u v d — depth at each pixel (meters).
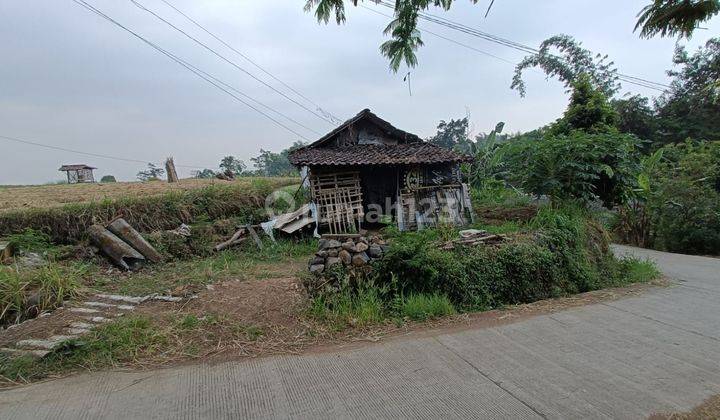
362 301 4.33
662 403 2.53
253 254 7.72
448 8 2.00
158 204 8.59
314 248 8.22
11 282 4.30
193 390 2.77
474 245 5.41
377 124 11.61
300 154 9.98
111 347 3.39
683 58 17.89
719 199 9.97
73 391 2.77
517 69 21.28
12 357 3.20
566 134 8.53
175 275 6.04
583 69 19.48
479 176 13.54
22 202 8.62
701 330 3.89
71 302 4.44
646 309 4.60
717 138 16.22
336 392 2.72
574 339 3.65
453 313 4.42
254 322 3.96
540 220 6.43
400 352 3.39
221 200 9.77
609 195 7.61
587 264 5.90
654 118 17.66
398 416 2.42
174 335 3.63
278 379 2.92
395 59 2.11
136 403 2.61
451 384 2.81
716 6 1.51
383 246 4.96
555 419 2.35
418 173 10.32
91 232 6.75
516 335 3.77
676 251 10.55
